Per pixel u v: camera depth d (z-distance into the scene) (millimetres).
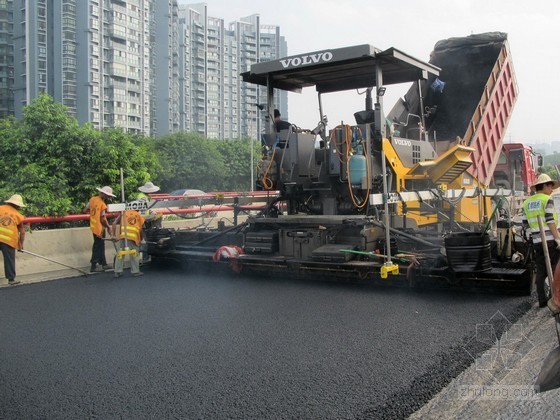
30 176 9633
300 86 9328
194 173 47125
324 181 8047
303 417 3367
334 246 7305
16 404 3648
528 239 6336
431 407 3543
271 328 5301
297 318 5652
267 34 102562
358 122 8195
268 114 8734
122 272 8531
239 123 97438
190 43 85812
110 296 6977
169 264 9094
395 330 5141
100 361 4449
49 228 10406
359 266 6910
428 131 10492
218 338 5012
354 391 3746
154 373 4156
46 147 10258
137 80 69188
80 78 62344
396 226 8031
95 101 63375
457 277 6477
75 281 8141
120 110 66625
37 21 60281
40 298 6934
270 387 3840
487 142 10812
